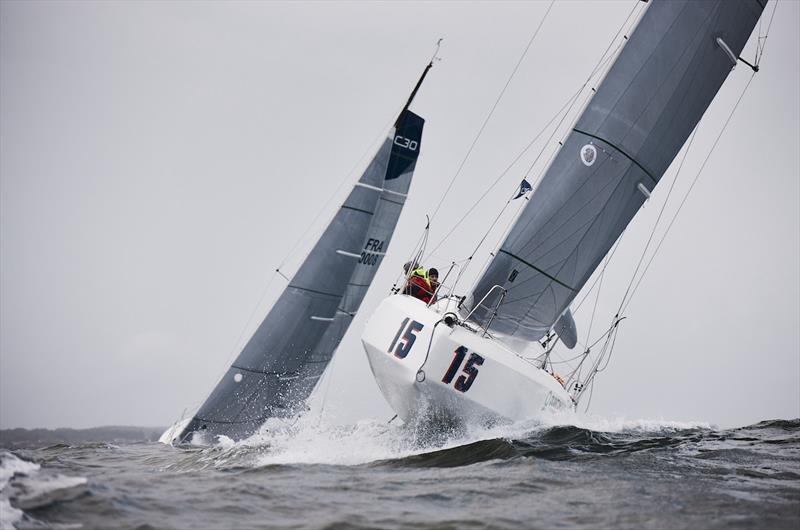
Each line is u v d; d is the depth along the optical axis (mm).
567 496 19922
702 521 17734
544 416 30641
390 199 51219
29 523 15922
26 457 24328
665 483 21547
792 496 20109
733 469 23703
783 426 34969
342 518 17578
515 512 18328
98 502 17781
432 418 29141
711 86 34562
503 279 32531
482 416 28984
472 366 28625
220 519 17328
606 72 32812
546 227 32625
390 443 28844
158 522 16719
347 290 51312
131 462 28969
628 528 17109
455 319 29031
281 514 17984
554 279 33312
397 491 20516
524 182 35594
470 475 22547
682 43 33344
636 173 33531
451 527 17000
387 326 30469
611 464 24328
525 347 34281
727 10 33844
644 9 32875
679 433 32406
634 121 33000
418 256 35406
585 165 32719
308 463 25266
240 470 24109
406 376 28719
